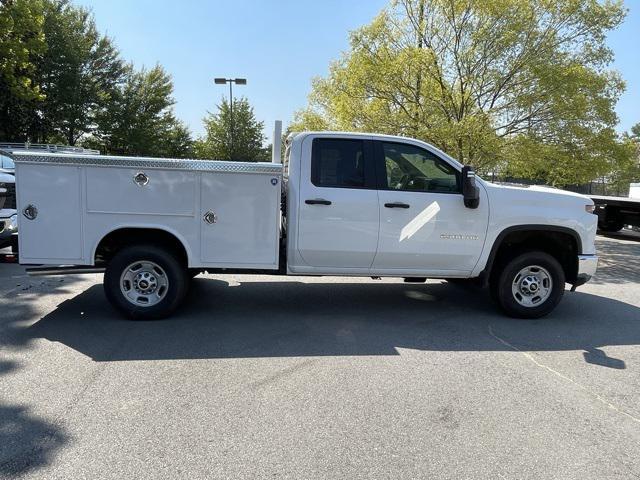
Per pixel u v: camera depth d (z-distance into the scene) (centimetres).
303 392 395
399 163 584
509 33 1177
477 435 340
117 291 554
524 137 1241
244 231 557
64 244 539
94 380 407
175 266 559
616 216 1581
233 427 340
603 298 752
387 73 1279
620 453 324
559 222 599
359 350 494
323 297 695
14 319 562
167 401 374
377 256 582
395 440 330
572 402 394
